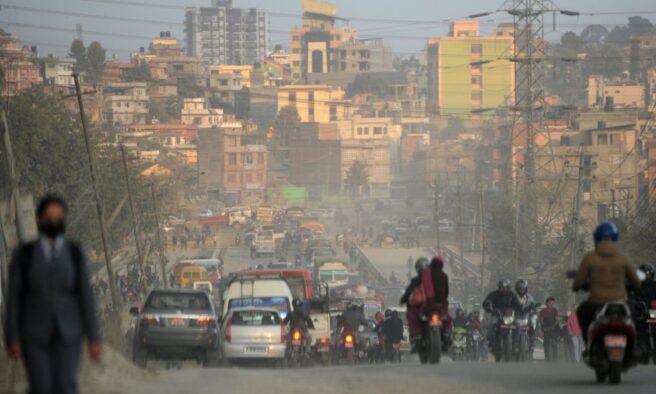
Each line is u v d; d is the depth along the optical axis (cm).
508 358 5859
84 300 2311
